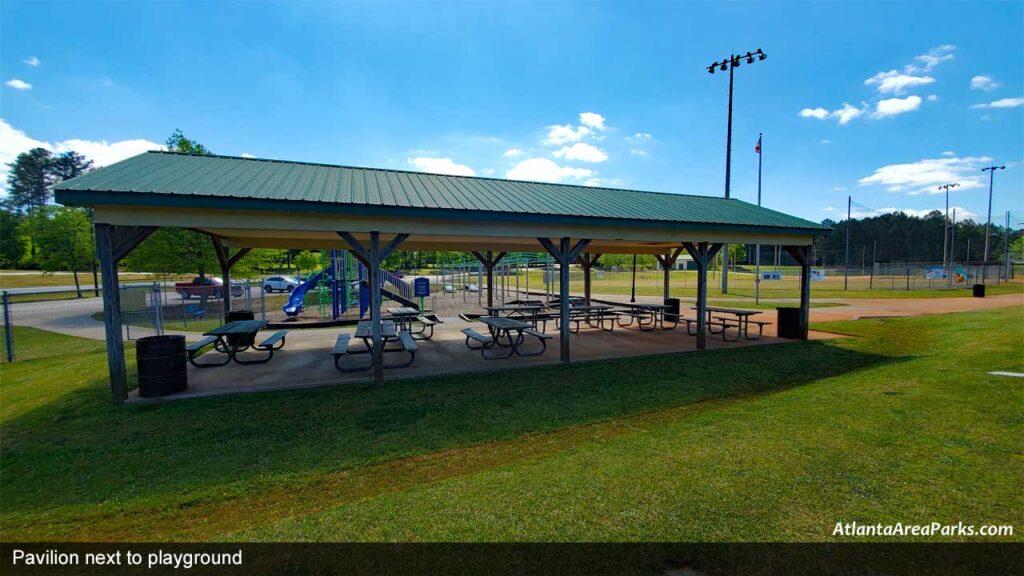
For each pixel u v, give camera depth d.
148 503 3.38
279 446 4.39
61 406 5.53
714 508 3.14
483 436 4.65
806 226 9.77
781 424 4.81
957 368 7.17
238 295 23.47
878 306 17.97
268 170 7.69
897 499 3.23
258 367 7.62
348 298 17.42
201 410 5.39
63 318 16.08
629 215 8.01
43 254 23.66
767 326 12.73
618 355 8.62
